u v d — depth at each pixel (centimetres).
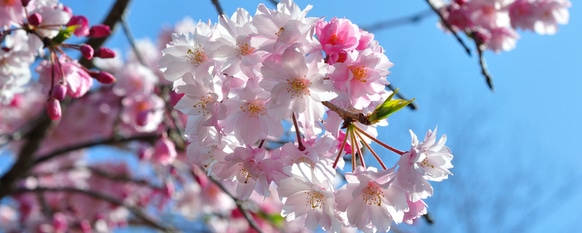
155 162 157
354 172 79
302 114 79
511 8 150
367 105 80
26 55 107
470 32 149
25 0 102
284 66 78
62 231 196
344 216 80
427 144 79
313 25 78
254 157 80
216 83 80
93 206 208
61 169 178
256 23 79
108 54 104
